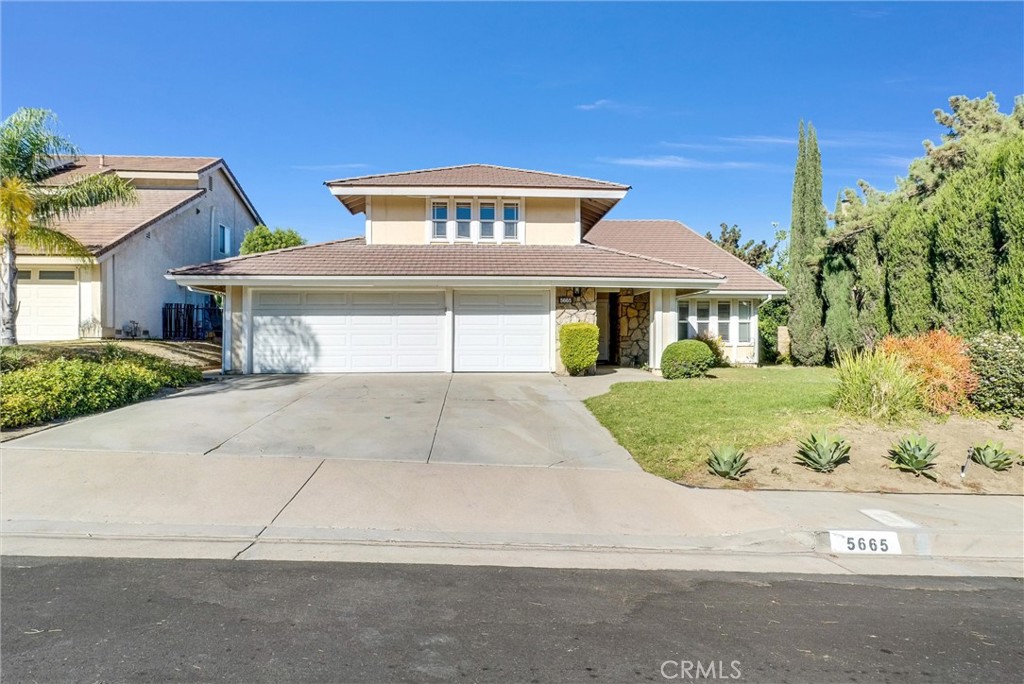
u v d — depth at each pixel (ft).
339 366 52.39
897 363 32.50
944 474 25.30
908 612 14.60
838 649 12.64
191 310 79.36
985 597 15.66
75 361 37.78
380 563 16.83
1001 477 25.26
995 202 36.35
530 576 16.19
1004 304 35.58
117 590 14.70
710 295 67.92
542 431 31.35
